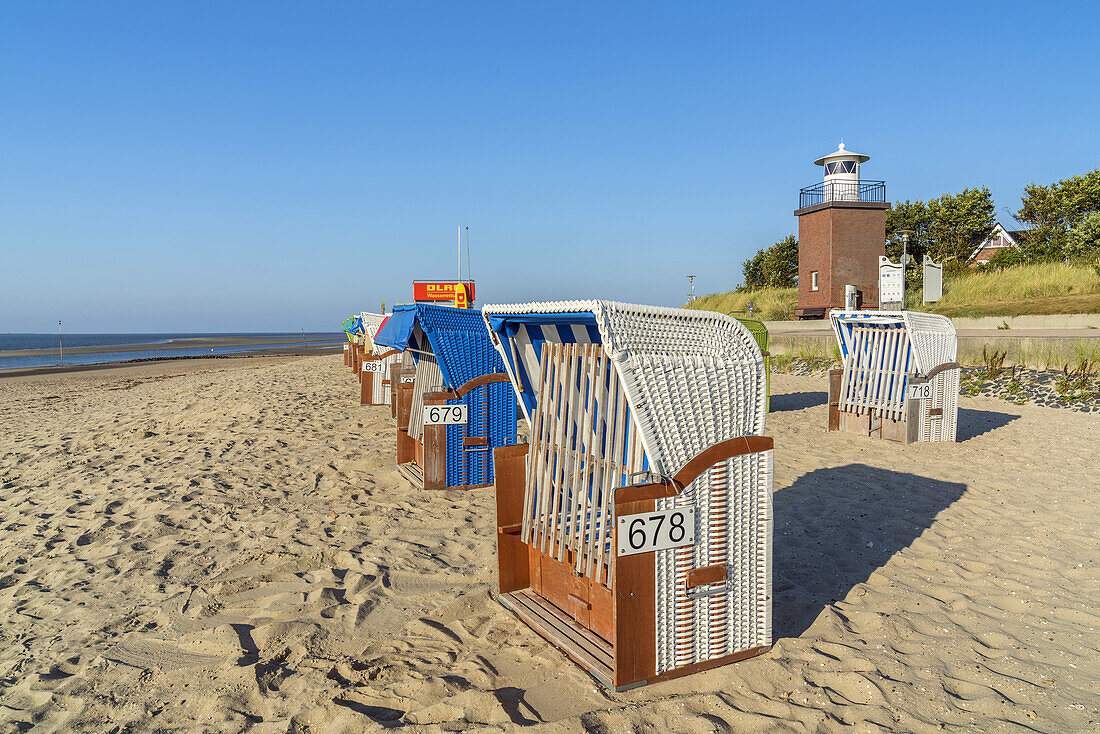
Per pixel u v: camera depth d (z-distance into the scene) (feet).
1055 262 98.32
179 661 13.15
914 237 136.36
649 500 11.12
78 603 15.98
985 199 134.92
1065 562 16.78
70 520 22.48
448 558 18.29
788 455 29.27
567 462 13.83
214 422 41.73
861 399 33.65
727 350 11.94
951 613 14.35
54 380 99.76
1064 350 48.32
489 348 25.45
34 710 11.53
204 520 21.94
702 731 10.32
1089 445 29.66
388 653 13.20
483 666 12.50
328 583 16.69
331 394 54.39
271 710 11.32
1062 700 11.07
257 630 14.20
